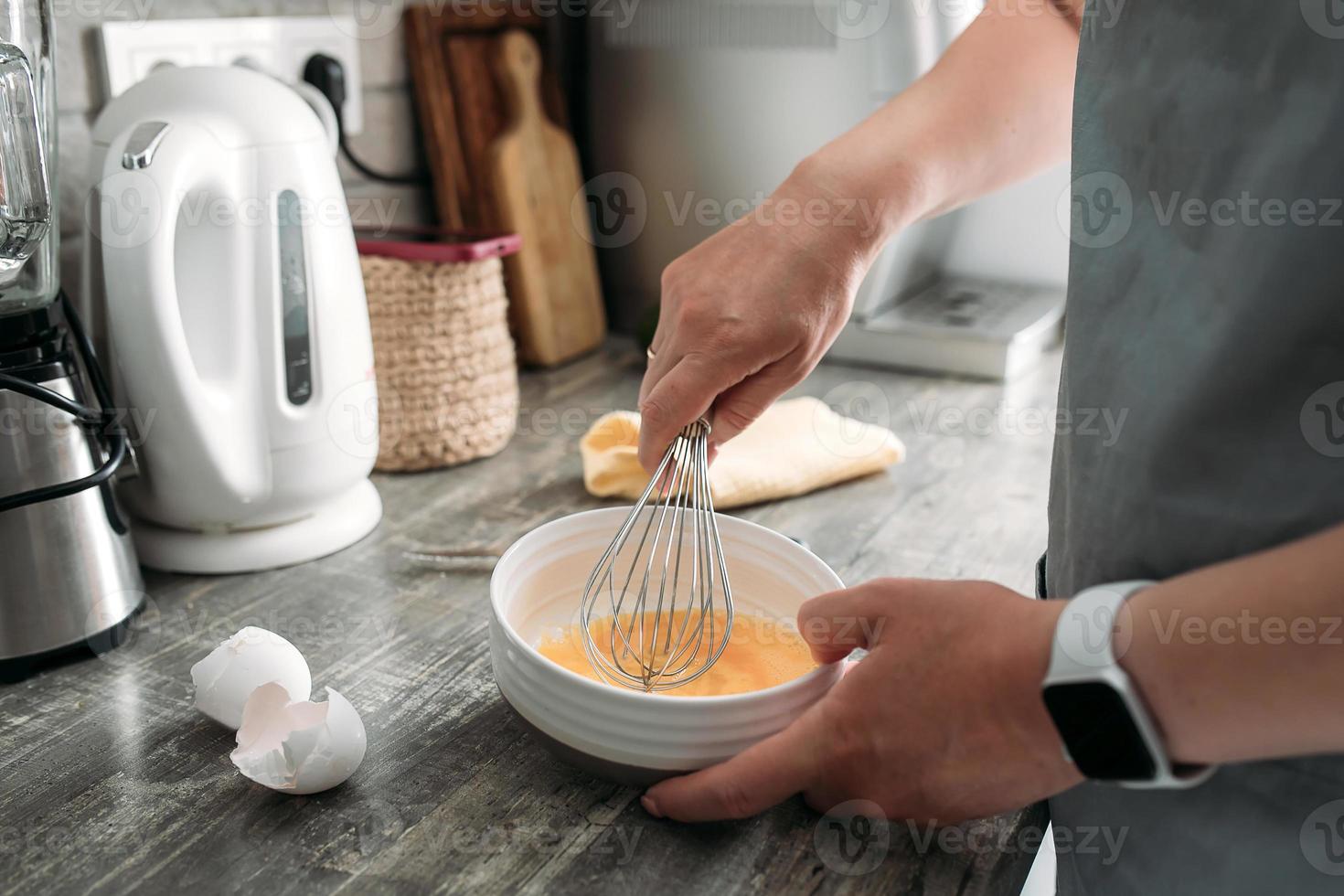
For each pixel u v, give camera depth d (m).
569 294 1.16
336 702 0.50
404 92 1.06
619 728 0.47
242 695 0.54
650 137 1.18
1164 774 0.38
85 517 0.61
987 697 0.41
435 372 0.87
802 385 1.11
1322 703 0.34
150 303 0.63
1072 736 0.38
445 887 0.45
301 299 0.69
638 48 1.15
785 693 0.47
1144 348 0.44
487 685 0.60
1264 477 0.41
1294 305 0.39
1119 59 0.45
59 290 0.65
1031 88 0.67
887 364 1.17
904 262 1.19
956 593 0.44
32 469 0.58
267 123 0.67
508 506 0.83
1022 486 0.89
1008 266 1.31
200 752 0.54
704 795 0.46
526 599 0.59
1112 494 0.46
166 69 0.68
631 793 0.51
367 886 0.45
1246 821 0.43
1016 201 1.26
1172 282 0.43
